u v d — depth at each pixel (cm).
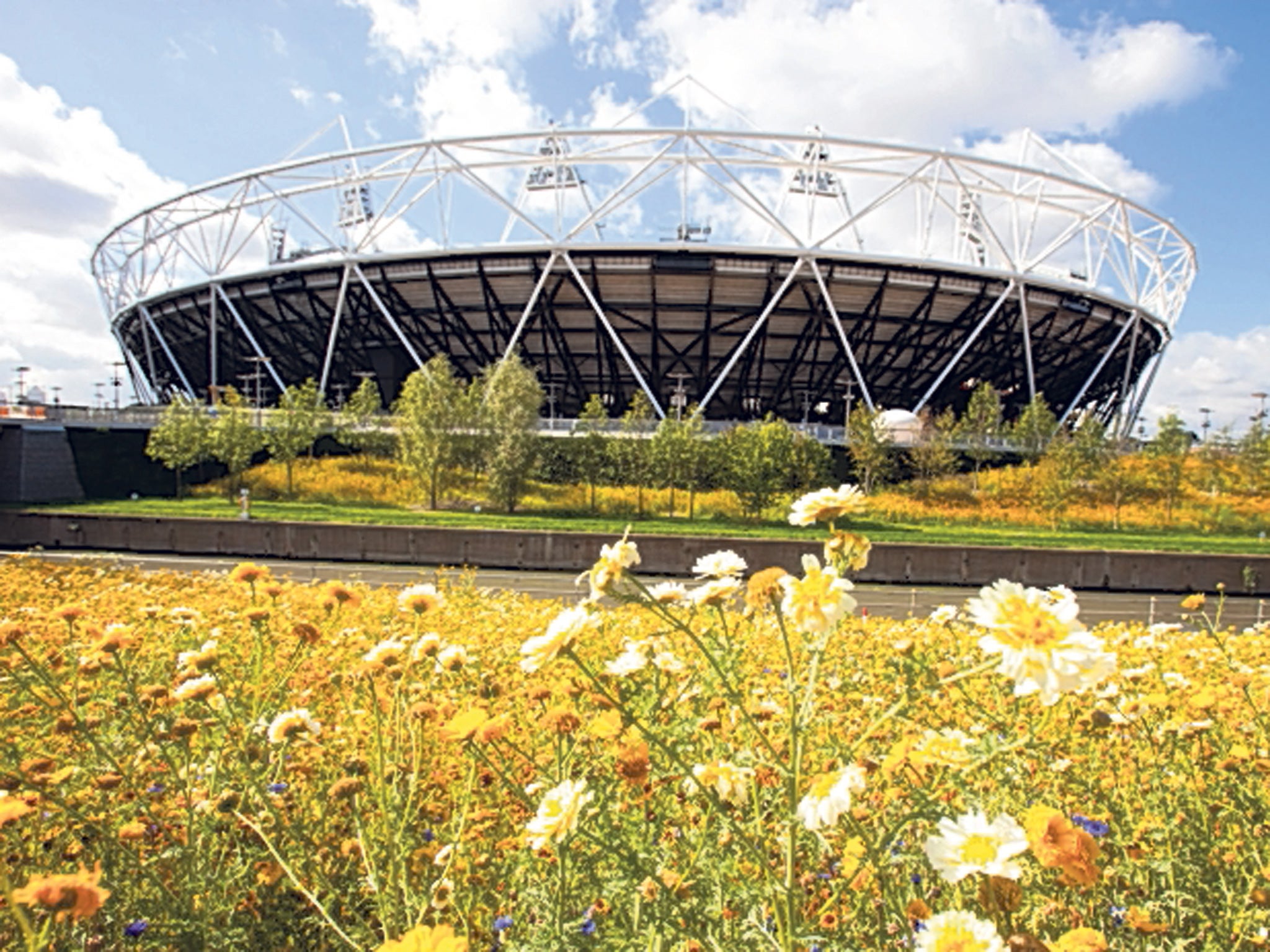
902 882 217
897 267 5441
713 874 200
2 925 188
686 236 5494
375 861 230
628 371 6575
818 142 5419
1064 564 2439
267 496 4231
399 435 4103
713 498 4059
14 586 1082
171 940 217
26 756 317
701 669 264
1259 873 230
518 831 277
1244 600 2211
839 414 6994
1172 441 3941
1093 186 5881
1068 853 143
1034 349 6288
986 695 369
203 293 6406
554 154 5647
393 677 309
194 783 287
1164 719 350
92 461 4591
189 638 494
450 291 5859
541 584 2094
